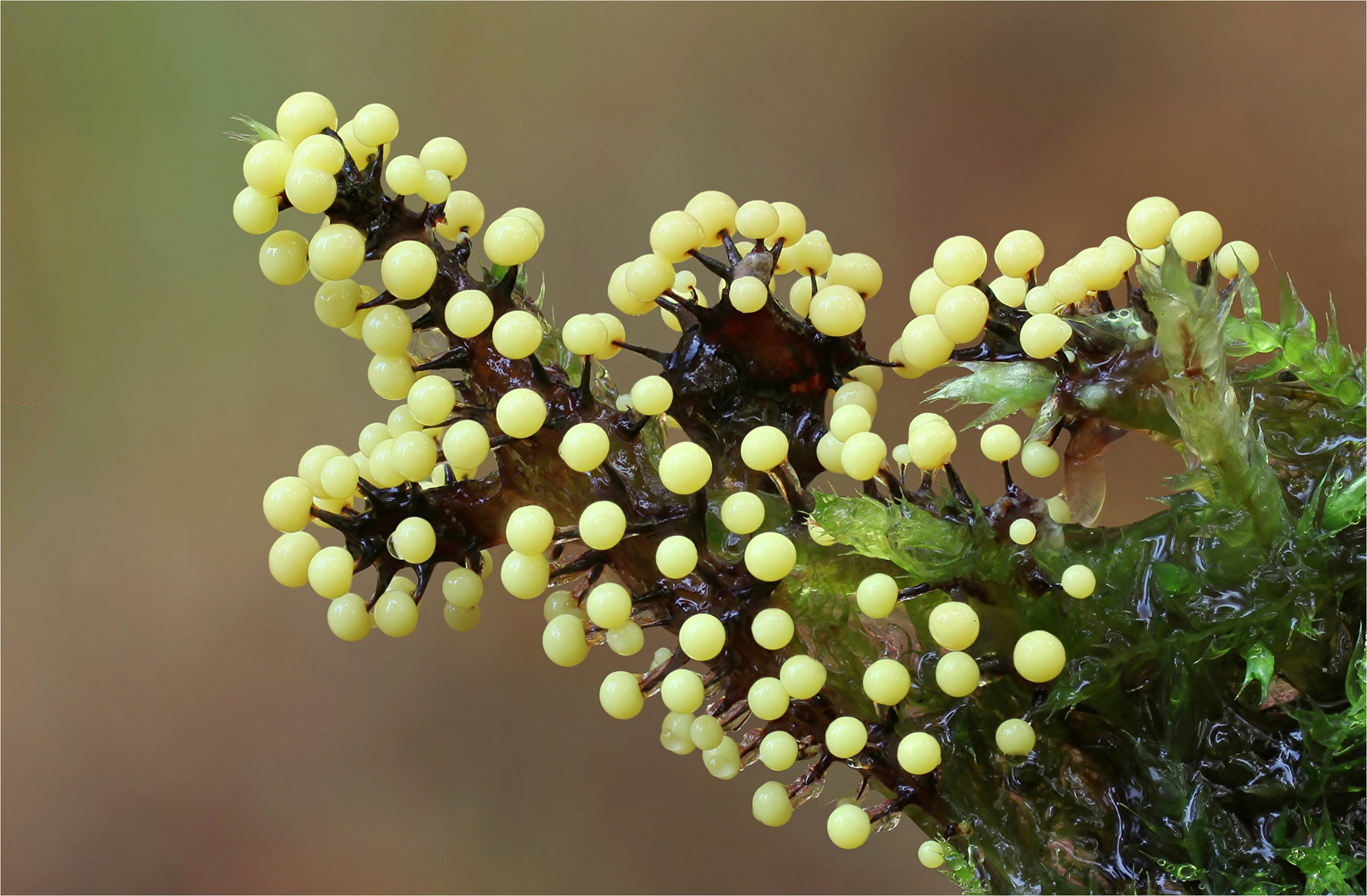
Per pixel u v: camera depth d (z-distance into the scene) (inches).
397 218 2.0
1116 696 2.0
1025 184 4.2
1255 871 2.0
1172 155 4.1
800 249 2.1
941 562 2.0
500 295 2.1
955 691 2.0
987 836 2.1
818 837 4.0
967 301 2.0
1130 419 2.0
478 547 2.1
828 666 2.1
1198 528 2.0
